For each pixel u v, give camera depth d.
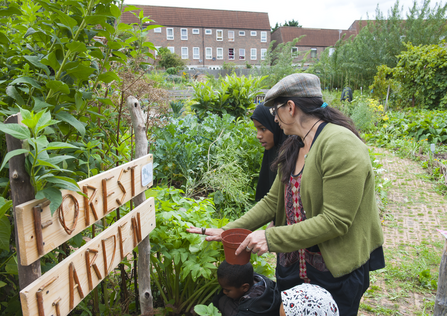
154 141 3.70
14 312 1.36
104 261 1.20
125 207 1.94
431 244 3.33
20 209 0.82
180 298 1.93
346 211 1.25
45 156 0.90
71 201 1.01
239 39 37.44
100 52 1.41
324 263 1.43
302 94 1.38
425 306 2.33
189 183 3.47
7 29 1.63
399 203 4.56
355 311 1.42
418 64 10.65
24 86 1.34
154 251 1.71
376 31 17.64
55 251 1.45
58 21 1.31
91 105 1.64
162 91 2.48
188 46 36.03
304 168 1.39
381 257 1.46
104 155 1.67
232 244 1.49
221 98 5.48
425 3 16.52
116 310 1.72
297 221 1.51
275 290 1.66
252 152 4.00
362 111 9.30
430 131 7.73
